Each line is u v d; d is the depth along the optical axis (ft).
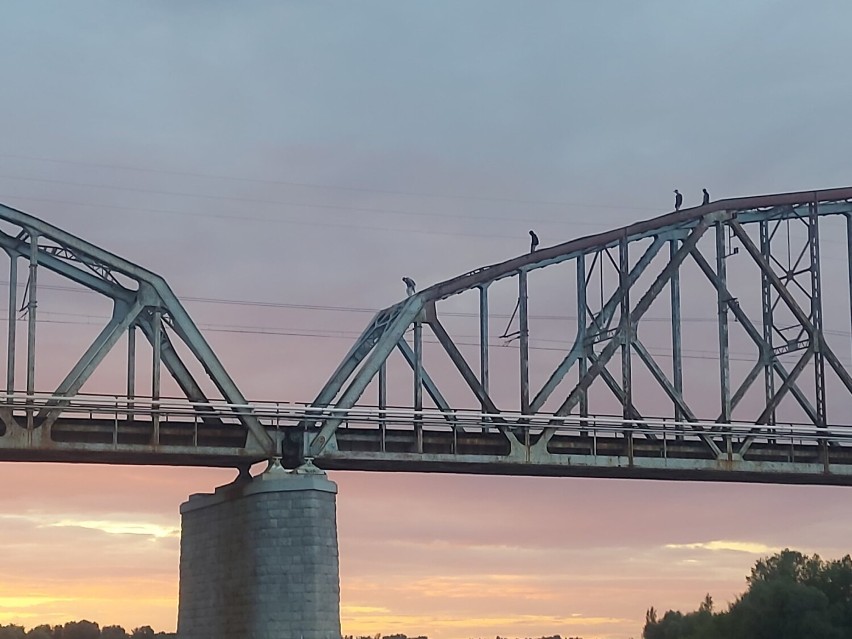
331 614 266.16
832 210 350.84
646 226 329.72
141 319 276.62
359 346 302.45
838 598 454.81
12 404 257.14
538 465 298.15
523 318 311.88
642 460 307.17
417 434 288.30
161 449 266.98
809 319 339.36
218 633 277.23
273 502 269.23
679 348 326.65
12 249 266.98
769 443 337.11
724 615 461.78
